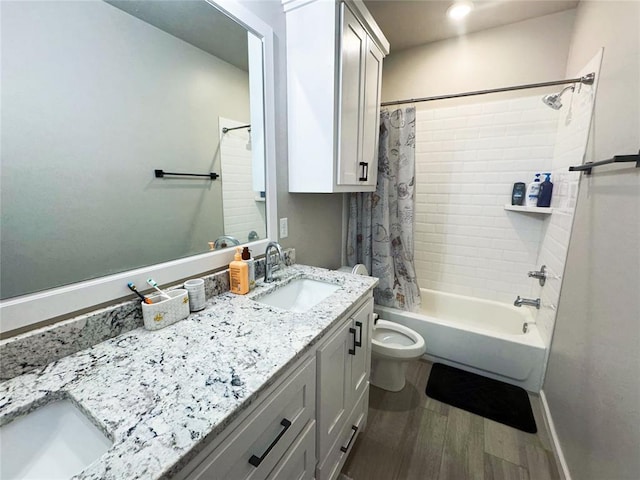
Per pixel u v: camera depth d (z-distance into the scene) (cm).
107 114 85
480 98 224
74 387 63
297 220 172
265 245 147
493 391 185
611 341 102
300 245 178
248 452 66
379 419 164
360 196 227
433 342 214
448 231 252
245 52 126
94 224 84
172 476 46
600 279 116
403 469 135
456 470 135
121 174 90
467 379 197
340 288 129
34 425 60
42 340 70
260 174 142
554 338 168
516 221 226
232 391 62
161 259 103
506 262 234
